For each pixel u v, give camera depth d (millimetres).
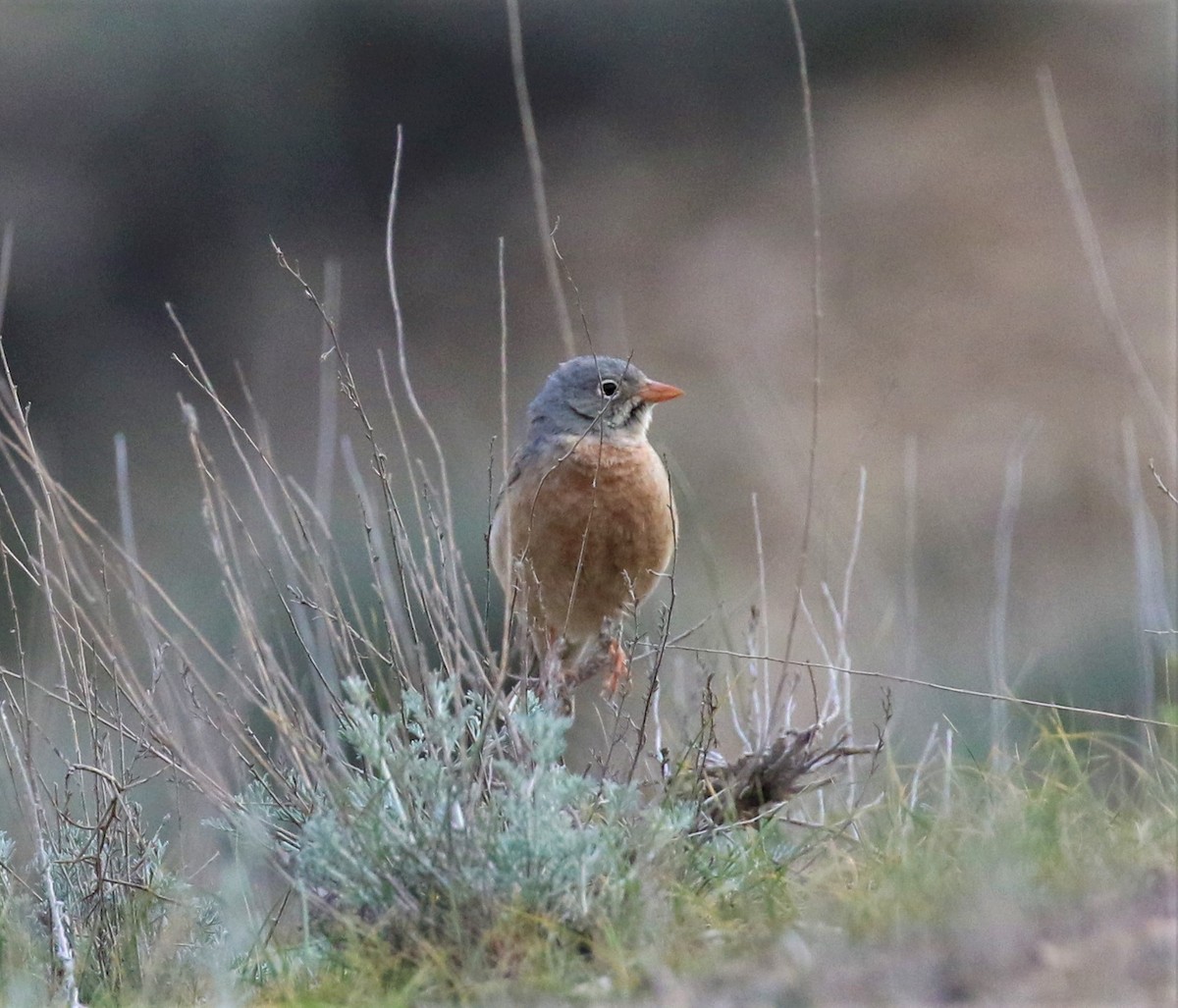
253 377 27312
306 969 6840
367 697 7047
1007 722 8391
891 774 7453
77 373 27781
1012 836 6301
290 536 12820
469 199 31938
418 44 31641
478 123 32500
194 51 30547
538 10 32500
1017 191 30219
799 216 30781
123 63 29875
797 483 15406
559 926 6434
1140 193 29656
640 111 33219
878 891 6207
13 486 16734
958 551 19016
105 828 7344
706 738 8531
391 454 19750
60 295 28594
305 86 31109
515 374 27625
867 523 20078
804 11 33219
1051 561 20797
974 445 24188
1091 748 8070
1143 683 9164
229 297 29703
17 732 8742
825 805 8555
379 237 31297
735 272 29656
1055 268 28062
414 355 28469
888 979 5430
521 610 8438
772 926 6152
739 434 23719
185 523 18828
